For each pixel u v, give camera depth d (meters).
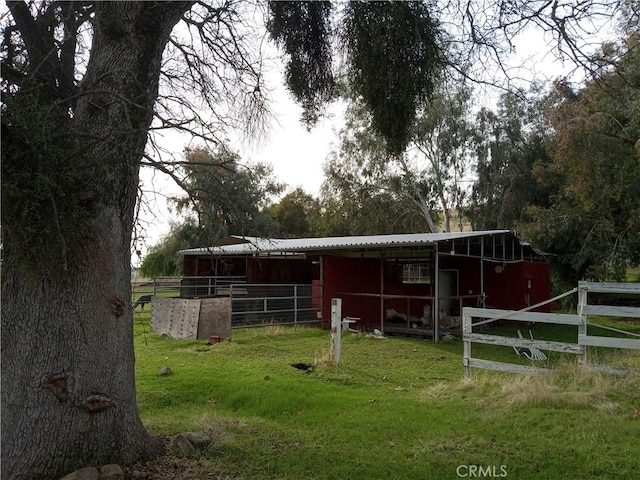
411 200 34.00
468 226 38.88
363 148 32.12
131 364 4.64
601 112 16.80
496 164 29.16
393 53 6.71
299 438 5.39
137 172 4.63
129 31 4.55
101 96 4.37
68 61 4.65
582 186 18.08
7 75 4.12
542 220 22.14
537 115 26.25
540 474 4.41
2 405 4.14
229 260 20.61
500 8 6.12
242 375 8.66
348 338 13.92
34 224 3.50
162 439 5.15
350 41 6.97
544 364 10.11
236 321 14.86
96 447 4.24
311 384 8.00
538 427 5.52
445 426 5.70
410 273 18.66
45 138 3.40
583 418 5.67
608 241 20.92
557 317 7.41
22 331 4.17
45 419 4.09
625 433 5.18
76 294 4.22
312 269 21.92
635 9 6.32
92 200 4.14
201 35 6.52
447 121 30.02
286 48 7.21
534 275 19.55
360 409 6.48
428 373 9.13
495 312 7.80
